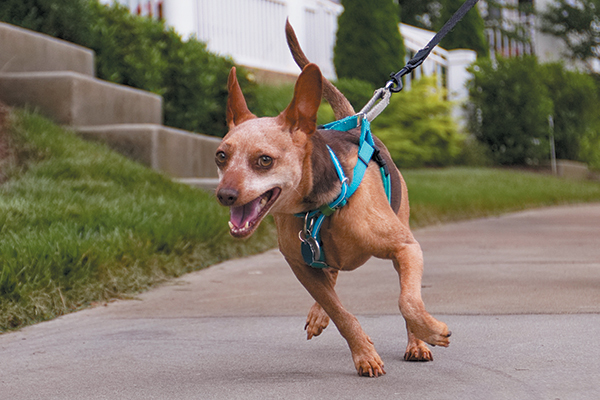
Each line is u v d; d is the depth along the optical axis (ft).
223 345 11.48
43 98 27.63
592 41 80.23
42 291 13.74
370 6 48.26
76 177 22.72
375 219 9.68
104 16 33.78
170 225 18.97
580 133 63.31
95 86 28.63
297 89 8.89
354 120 11.00
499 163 57.11
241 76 36.58
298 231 9.77
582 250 21.52
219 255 20.01
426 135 47.78
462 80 56.90
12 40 28.96
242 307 14.29
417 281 9.32
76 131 27.12
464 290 15.38
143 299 15.17
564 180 52.85
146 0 39.65
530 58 58.65
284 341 11.69
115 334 12.30
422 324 8.89
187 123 34.27
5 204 18.10
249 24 43.50
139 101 31.22
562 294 14.58
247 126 8.87
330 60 50.78
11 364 10.60
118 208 19.66
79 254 15.26
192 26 39.24
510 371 9.51
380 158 10.32
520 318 12.59
